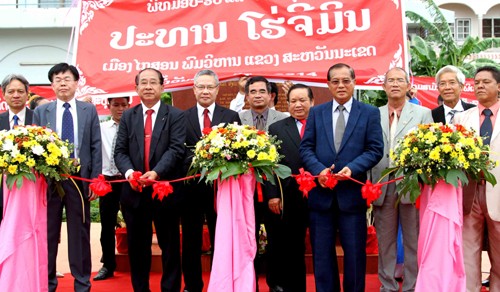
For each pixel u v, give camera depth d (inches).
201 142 183.3
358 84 244.7
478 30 941.8
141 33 260.8
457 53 653.3
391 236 213.0
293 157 209.5
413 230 210.5
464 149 173.5
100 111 370.6
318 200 193.3
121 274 257.6
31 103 283.7
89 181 192.5
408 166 178.7
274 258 215.9
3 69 670.5
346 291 191.9
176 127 206.2
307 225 213.0
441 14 647.8
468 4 933.2
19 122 222.4
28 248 178.2
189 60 255.1
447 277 173.9
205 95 211.8
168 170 199.5
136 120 207.8
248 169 178.7
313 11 256.5
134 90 251.1
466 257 193.8
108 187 190.2
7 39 669.3
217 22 259.0
